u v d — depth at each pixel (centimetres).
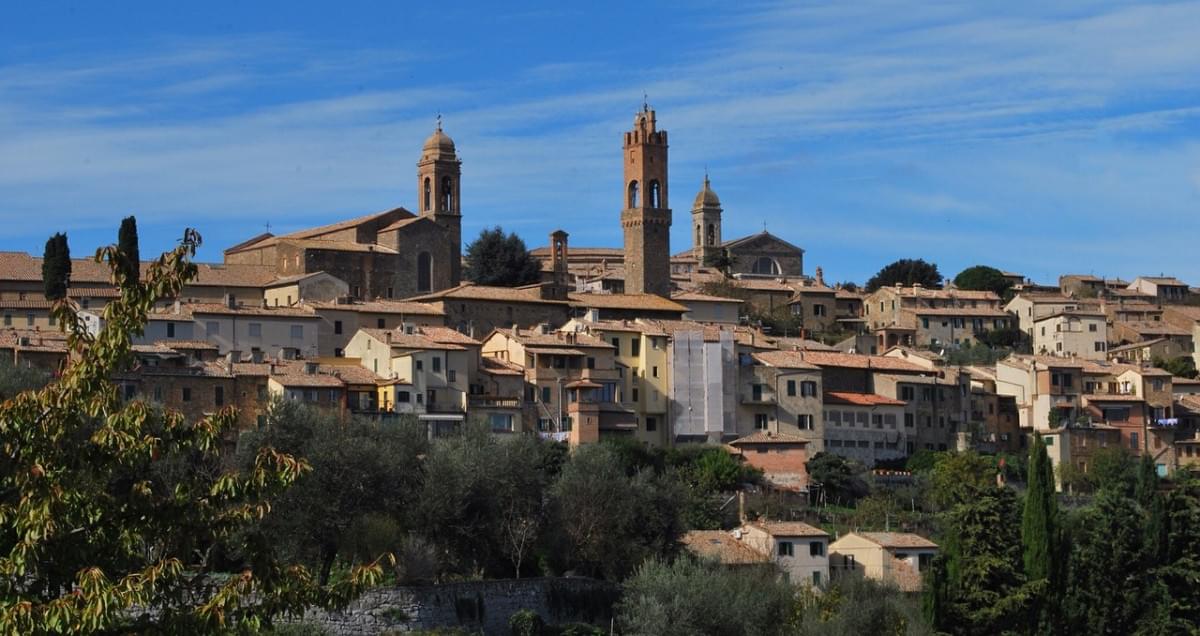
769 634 16988
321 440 18288
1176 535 19138
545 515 19238
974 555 18100
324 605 7094
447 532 18575
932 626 17312
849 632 16812
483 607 17262
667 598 16775
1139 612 18738
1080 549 19225
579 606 17875
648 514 19450
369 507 18000
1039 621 18075
